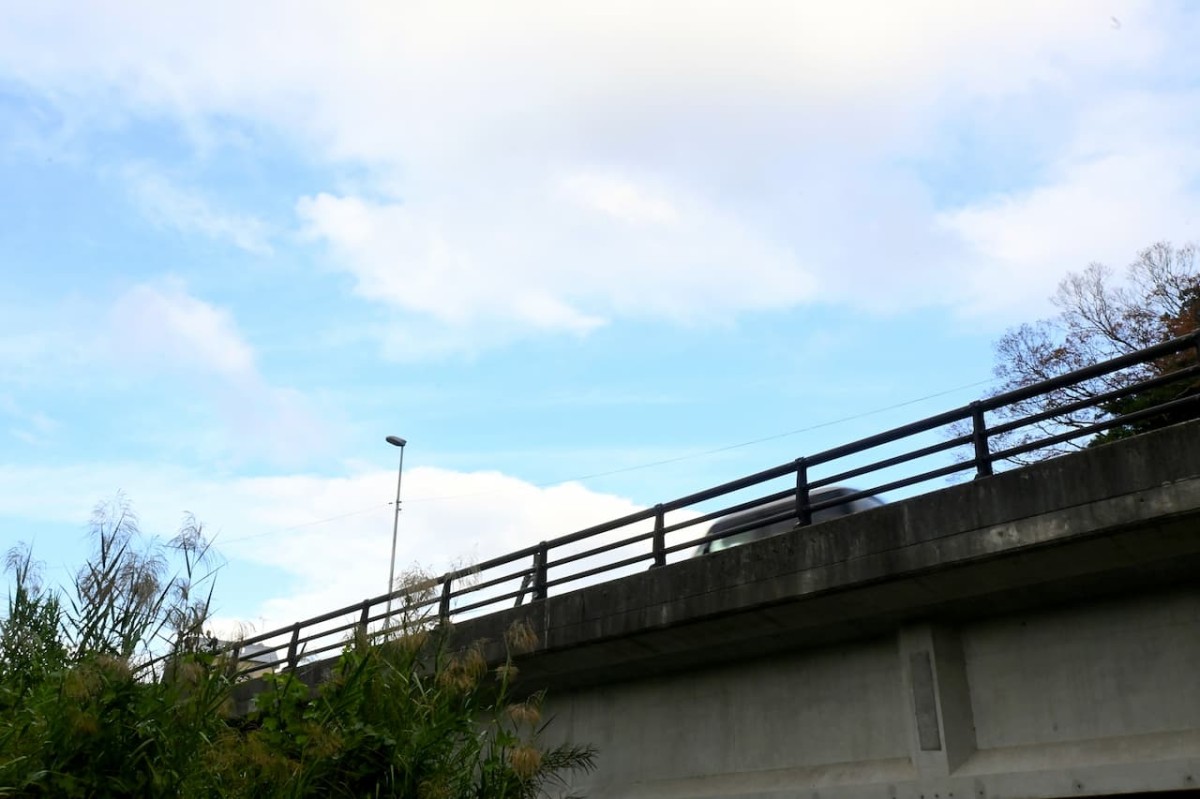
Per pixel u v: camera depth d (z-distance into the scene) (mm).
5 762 8250
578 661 13555
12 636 10102
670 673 13391
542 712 14805
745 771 12180
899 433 11023
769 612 11383
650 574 12477
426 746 9531
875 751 11086
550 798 13859
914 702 10633
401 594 10875
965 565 9758
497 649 14102
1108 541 9039
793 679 12070
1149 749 9125
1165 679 9336
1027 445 9805
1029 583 9859
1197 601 9320
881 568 10281
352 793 9305
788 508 16047
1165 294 28516
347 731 9547
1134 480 8812
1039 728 10023
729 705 12617
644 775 13227
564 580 13906
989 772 9953
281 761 9156
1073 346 28703
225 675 9781
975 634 10758
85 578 9375
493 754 10078
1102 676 9734
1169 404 8859
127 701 8664
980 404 10344
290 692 10367
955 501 9930
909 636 10883
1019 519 9438
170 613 9445
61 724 8477
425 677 10586
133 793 8398
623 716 13766
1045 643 10211
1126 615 9734
